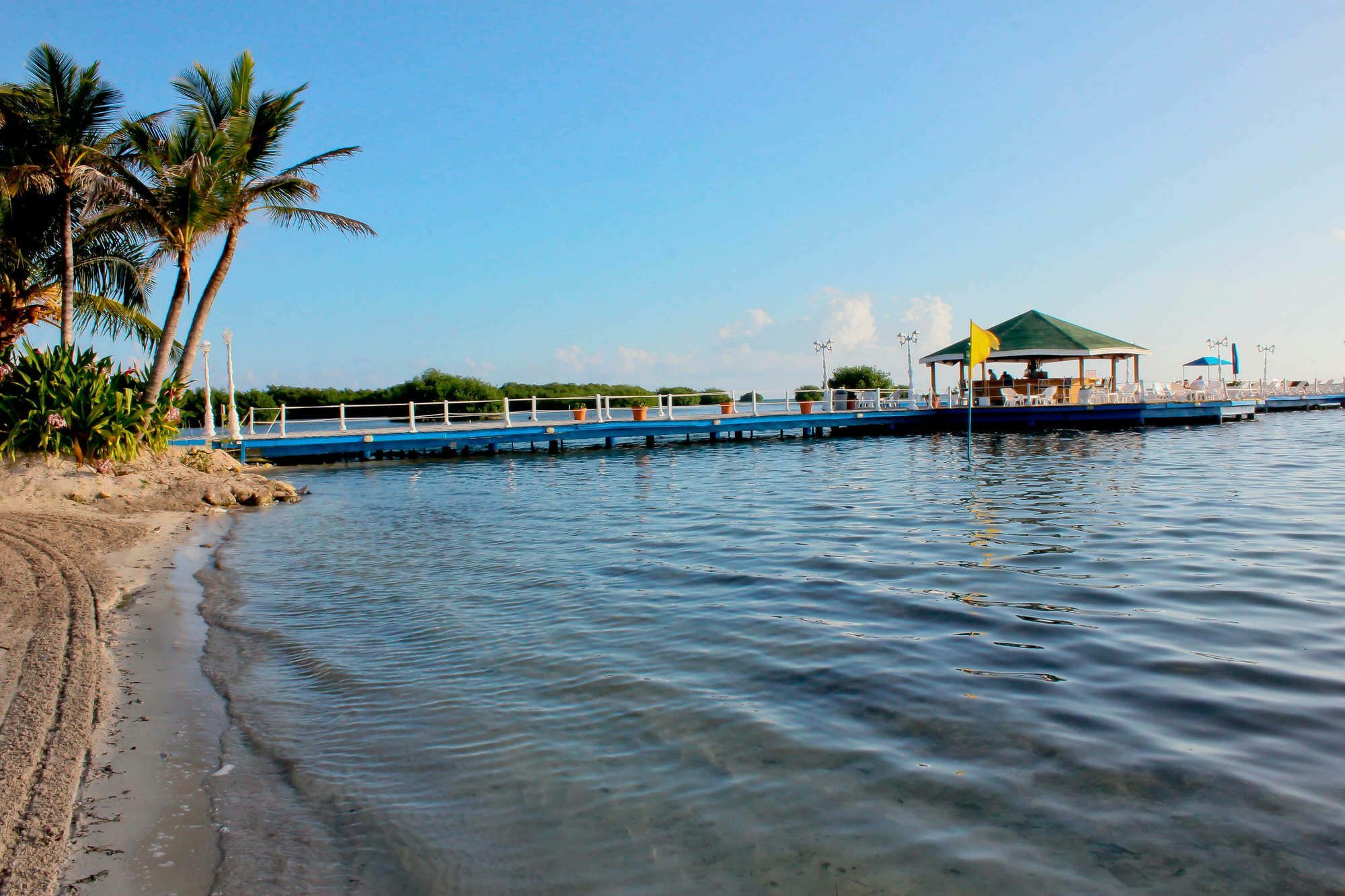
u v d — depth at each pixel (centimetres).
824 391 3622
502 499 1538
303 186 1920
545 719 455
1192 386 3847
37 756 404
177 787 383
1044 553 839
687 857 316
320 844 335
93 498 1435
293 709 481
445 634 627
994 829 325
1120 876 291
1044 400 3300
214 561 963
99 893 299
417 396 4753
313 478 2111
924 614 625
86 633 615
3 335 1934
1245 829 316
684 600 704
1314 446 2173
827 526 1070
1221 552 818
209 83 1825
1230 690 452
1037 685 471
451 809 360
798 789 364
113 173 1762
